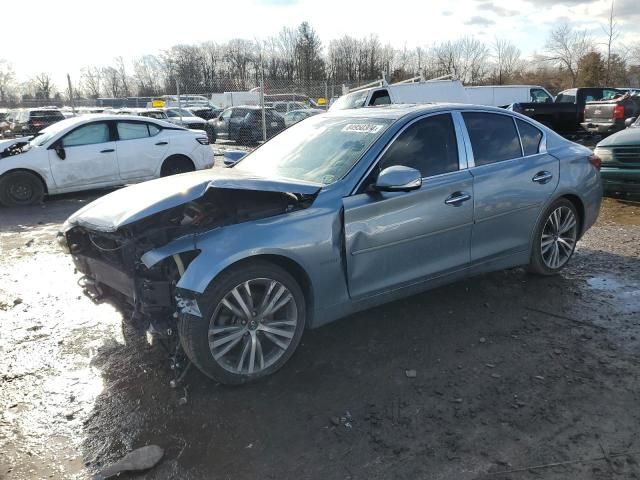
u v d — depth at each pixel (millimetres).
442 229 4035
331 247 3502
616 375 3383
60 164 9617
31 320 4371
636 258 5734
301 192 3438
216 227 3254
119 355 3760
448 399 3154
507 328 4070
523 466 2594
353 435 2854
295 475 2582
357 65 65250
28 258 6168
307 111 21000
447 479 2527
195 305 3041
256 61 63844
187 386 3338
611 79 50688
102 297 3688
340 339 3934
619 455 2652
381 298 3834
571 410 3023
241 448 2777
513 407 3062
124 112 22562
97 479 2570
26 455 2746
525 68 58375
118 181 10258
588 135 18359
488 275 5211
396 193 3760
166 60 60531
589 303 4527
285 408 3105
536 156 4758
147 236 3174
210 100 33156
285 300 3379
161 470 2631
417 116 4117
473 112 4449
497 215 4391
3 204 9383
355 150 3920
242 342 3299
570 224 5078
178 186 3541
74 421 3023
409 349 3768
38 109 22453
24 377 3486
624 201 8742
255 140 20406
